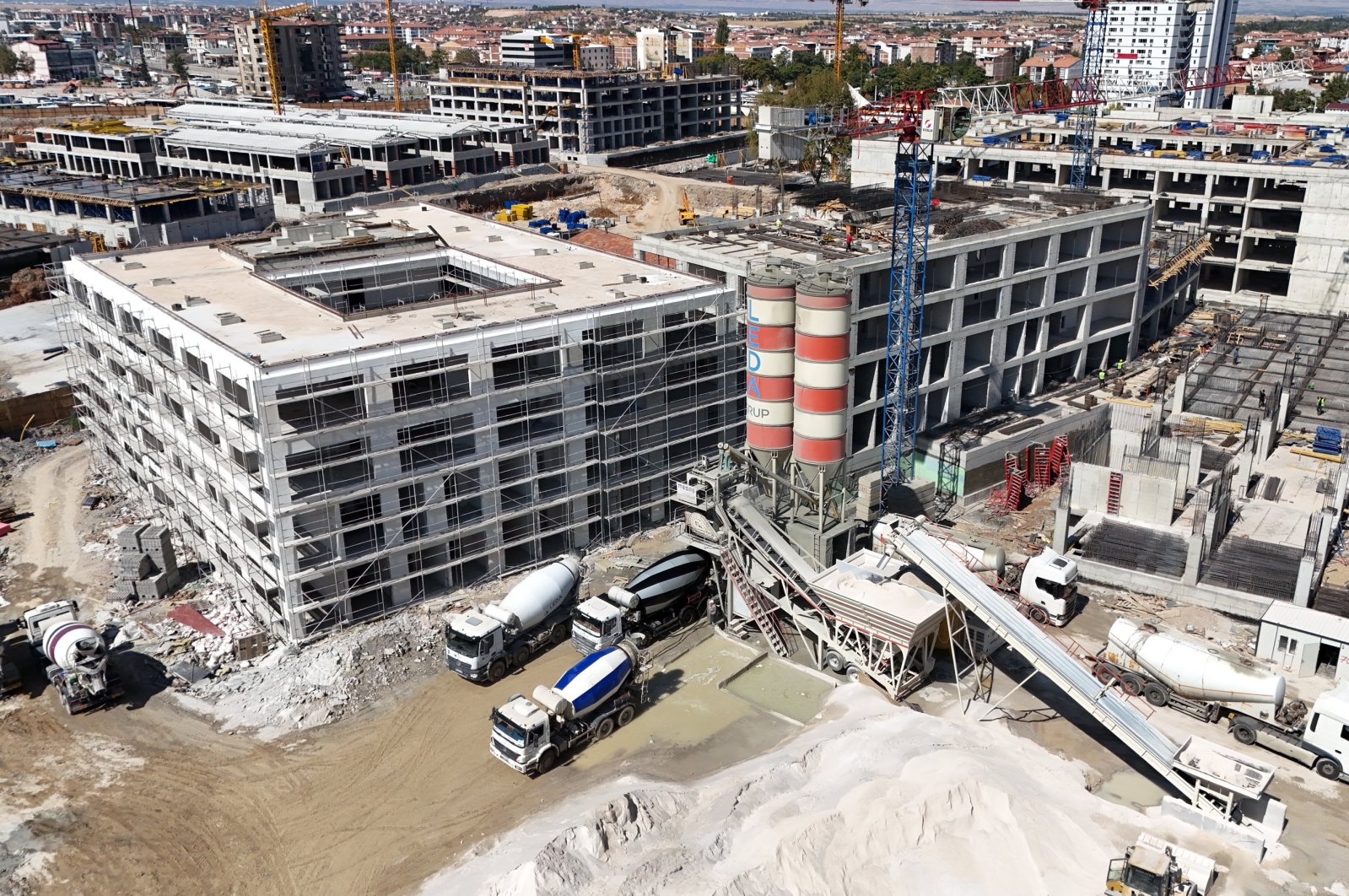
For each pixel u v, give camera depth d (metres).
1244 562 67.50
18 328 122.62
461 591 68.81
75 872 46.09
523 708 51.84
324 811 49.59
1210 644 60.88
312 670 59.38
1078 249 100.06
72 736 55.38
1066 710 55.97
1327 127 175.12
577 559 71.62
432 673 60.44
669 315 75.12
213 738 55.09
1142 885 39.94
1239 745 52.62
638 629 63.03
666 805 47.62
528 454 69.38
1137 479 74.31
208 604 68.50
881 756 50.22
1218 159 149.25
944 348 88.75
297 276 83.38
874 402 83.44
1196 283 139.12
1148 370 108.06
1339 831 46.47
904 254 78.69
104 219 179.00
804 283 63.06
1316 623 57.72
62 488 87.12
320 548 62.91
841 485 67.25
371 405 62.06
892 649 56.25
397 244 92.12
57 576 72.12
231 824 48.88
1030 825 44.75
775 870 42.69
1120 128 179.00
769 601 64.38
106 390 85.88
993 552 64.44
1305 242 134.00
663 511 79.88
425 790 50.88
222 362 62.31
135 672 60.84
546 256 91.38
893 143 164.00
